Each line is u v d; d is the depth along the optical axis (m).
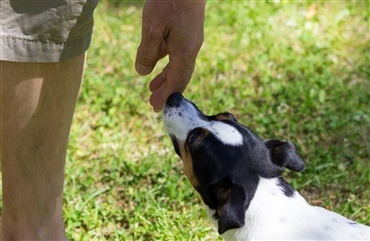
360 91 6.79
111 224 5.18
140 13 8.40
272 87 6.86
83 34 3.69
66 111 3.94
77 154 5.97
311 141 6.09
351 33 7.75
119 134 6.25
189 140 4.09
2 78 3.68
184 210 5.20
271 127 6.28
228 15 8.06
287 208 3.92
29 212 4.16
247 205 3.87
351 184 5.50
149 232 5.01
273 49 7.39
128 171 5.79
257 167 3.94
